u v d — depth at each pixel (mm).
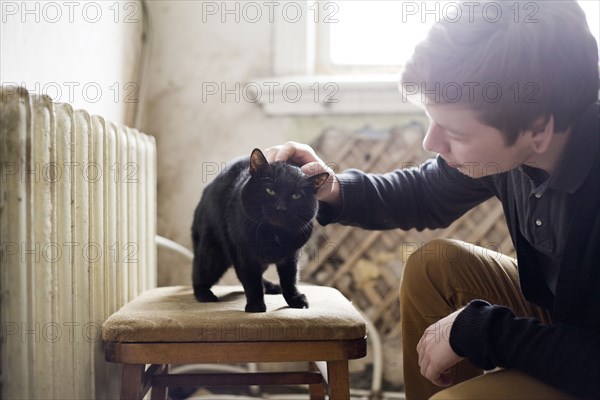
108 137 1170
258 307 1062
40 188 889
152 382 1239
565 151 810
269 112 1900
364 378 1922
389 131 1892
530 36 776
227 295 1245
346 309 1088
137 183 1381
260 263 1098
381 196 1183
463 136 843
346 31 2004
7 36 1026
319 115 1911
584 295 770
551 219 856
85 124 1050
